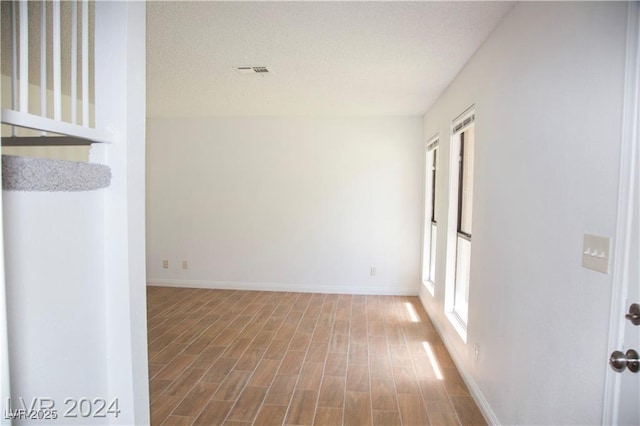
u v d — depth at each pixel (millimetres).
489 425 2119
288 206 5027
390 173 4855
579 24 1310
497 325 2049
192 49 2584
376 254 4926
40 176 862
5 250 811
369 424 2156
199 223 5188
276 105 4297
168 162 5191
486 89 2297
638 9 1028
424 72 3006
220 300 4633
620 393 1082
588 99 1252
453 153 3262
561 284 1404
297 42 2449
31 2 1628
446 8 1959
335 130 4902
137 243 1202
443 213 3502
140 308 1219
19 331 848
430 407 2330
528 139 1704
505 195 1968
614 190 1112
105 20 1149
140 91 1224
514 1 1850
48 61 2164
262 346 3248
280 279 5086
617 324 1088
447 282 3301
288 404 2355
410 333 3572
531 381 1641
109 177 1125
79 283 1036
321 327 3725
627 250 1060
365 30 2252
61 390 975
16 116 806
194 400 2395
